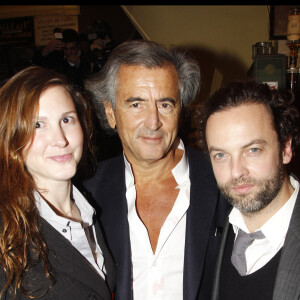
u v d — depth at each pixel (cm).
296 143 135
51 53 426
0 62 471
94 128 225
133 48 157
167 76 156
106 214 167
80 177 179
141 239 162
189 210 161
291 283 108
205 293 154
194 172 171
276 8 329
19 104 116
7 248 110
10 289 109
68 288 120
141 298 159
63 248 122
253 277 122
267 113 117
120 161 182
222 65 351
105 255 149
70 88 131
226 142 116
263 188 116
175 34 349
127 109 158
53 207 133
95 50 426
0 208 117
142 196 175
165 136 161
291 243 112
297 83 270
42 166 123
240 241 128
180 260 160
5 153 118
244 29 343
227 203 163
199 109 145
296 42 273
